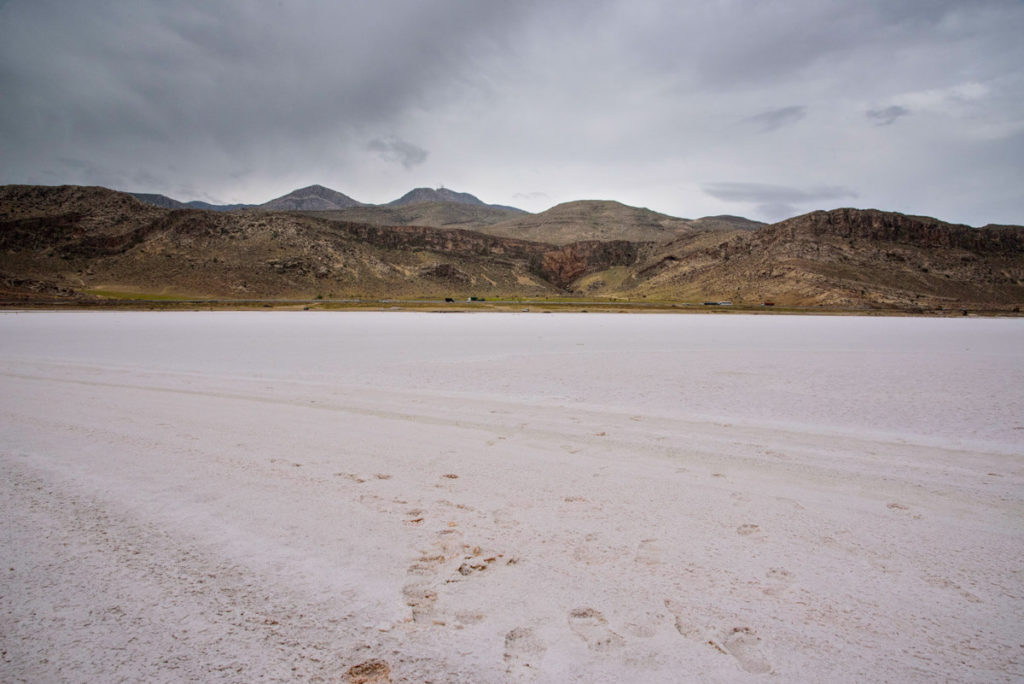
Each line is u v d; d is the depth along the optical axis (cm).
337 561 420
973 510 526
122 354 1984
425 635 329
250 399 1101
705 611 353
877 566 413
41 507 525
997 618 344
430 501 545
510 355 2034
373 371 1547
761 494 568
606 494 566
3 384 1278
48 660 307
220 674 294
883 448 750
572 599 368
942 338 3381
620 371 1572
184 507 526
